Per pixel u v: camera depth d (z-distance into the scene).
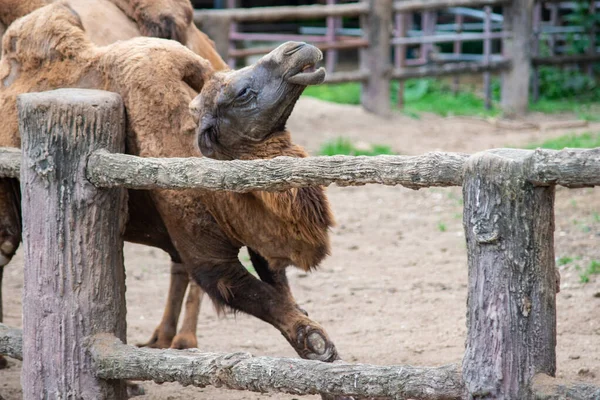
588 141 36.31
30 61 15.05
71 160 12.50
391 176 9.95
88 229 12.59
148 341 18.44
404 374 10.13
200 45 18.89
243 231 13.16
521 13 47.56
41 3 17.27
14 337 13.35
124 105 13.82
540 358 9.38
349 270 23.88
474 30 64.31
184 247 13.90
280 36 51.53
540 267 9.33
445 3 47.06
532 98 53.09
